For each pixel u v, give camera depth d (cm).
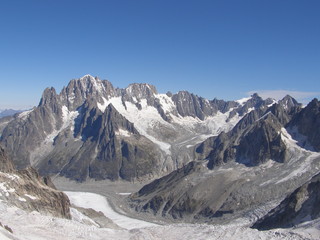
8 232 7319
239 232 9088
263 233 8769
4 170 14450
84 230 9469
